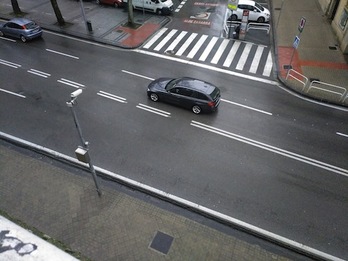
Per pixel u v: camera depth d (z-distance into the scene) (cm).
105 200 1078
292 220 1038
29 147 1304
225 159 1270
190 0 3048
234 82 1816
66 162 1235
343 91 1728
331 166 1248
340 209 1077
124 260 902
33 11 2711
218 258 914
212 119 1502
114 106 1569
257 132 1427
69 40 2247
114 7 2812
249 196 1116
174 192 1125
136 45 2181
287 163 1259
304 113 1566
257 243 968
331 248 959
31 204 1059
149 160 1255
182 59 2047
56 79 1772
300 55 2084
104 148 1310
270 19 2614
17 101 1584
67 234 967
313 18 2611
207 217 1046
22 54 2028
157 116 1510
